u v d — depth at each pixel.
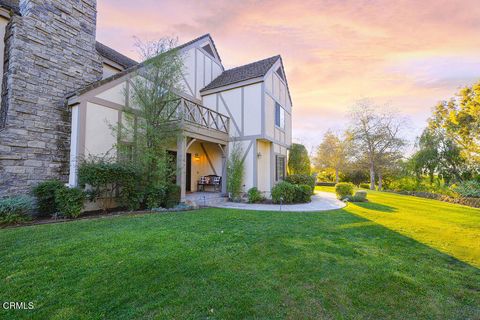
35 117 6.13
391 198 11.74
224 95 11.16
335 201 10.14
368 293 2.41
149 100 7.31
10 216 4.91
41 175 6.16
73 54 7.14
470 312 2.16
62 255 3.07
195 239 3.88
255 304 2.15
